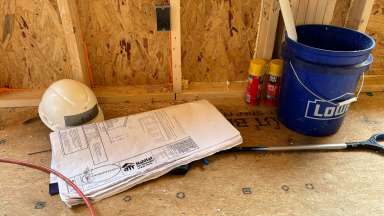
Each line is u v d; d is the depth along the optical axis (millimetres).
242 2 1134
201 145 975
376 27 1272
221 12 1151
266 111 1196
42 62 1201
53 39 1151
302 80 966
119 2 1105
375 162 953
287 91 1050
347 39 1066
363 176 905
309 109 1005
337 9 1208
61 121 1007
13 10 1077
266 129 1097
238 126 1111
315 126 1037
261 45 1205
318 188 864
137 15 1136
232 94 1270
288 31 986
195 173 908
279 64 1146
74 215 780
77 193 808
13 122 1111
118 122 1061
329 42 1116
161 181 880
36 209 792
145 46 1207
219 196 836
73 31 1064
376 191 857
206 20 1164
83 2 1092
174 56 1163
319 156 976
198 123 1067
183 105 1159
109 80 1279
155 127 1046
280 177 898
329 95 963
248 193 845
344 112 1038
